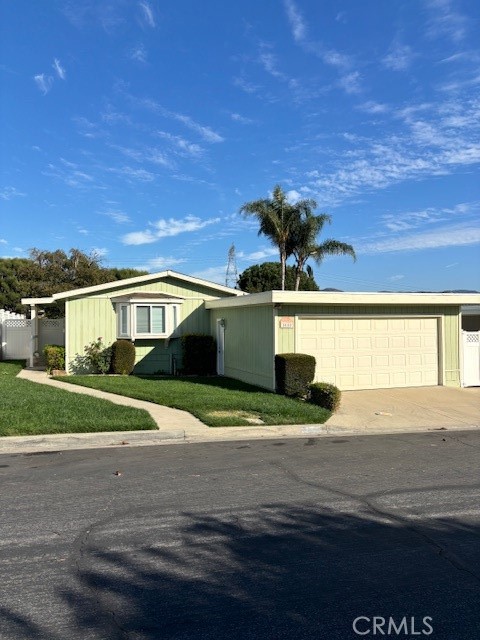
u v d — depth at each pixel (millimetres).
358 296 14938
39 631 3418
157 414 11031
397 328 15859
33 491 6363
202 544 4820
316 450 8648
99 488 6488
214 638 3352
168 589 3979
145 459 7949
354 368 15422
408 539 4949
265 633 3410
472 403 13695
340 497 6172
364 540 4926
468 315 22172
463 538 4973
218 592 3934
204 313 20781
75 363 19562
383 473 7223
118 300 19750
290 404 12242
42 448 8680
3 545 4785
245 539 4938
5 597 3857
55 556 4559
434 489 6492
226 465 7613
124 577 4172
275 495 6242
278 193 34250
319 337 15125
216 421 10250
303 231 34062
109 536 4992
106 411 10789
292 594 3906
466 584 4074
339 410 12383
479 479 6941
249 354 16438
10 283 56094
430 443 9305
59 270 47750
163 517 5500
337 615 3625
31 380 17047
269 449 8703
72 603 3773
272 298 14195
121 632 3412
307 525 5297
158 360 20234
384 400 13906
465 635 3398
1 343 25781
